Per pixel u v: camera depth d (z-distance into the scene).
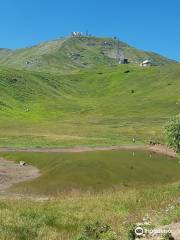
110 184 56.78
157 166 70.81
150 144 101.44
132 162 71.69
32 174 65.94
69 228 27.34
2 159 81.31
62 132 130.75
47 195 49.25
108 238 23.09
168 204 34.56
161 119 169.75
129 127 144.38
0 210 31.80
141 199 38.47
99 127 144.38
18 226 26.48
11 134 119.19
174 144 59.09
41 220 28.86
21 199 42.03
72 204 36.31
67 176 60.12
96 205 35.88
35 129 137.00
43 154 82.88
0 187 54.47
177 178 64.25
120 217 30.47
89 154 80.62
